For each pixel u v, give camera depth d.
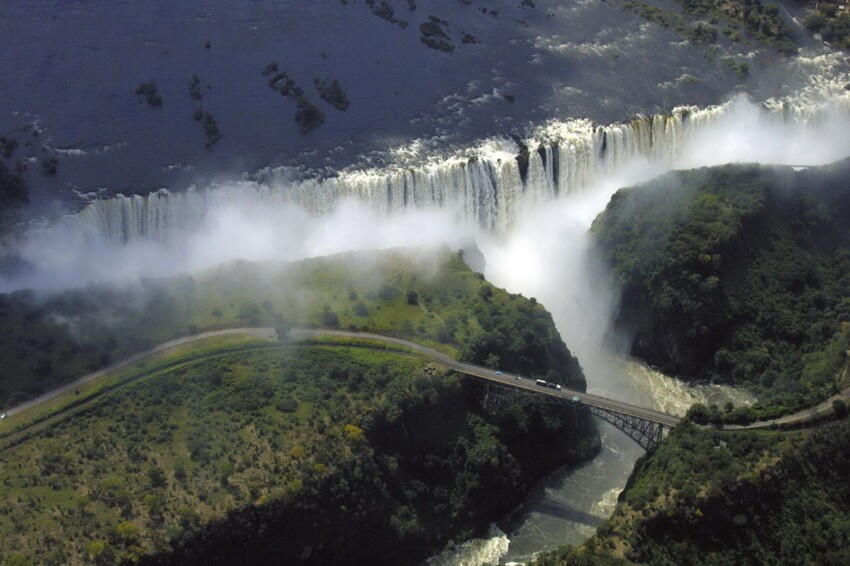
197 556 186.75
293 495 193.88
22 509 187.38
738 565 194.00
